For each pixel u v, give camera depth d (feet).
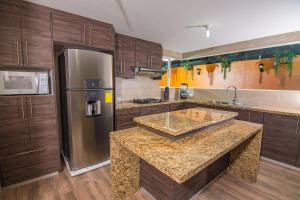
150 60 11.52
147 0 5.91
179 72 15.90
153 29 9.00
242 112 9.88
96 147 7.88
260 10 6.56
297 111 8.28
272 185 6.61
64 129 8.16
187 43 11.90
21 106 6.15
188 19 7.57
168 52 14.08
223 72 12.64
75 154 7.26
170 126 4.80
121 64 9.96
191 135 4.96
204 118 5.92
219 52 12.57
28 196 5.82
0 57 5.62
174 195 4.99
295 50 9.16
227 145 4.22
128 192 5.87
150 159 3.43
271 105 10.26
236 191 6.22
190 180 5.55
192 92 14.83
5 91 5.94
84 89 7.25
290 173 7.59
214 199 5.78
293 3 5.97
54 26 6.65
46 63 6.57
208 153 3.72
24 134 6.28
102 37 8.00
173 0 5.88
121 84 11.57
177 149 3.93
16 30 5.87
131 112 9.64
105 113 8.07
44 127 6.71
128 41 10.19
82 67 7.12
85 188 6.34
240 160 7.00
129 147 4.14
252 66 11.03
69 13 6.98
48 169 6.96
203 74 14.01
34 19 6.21
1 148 5.90
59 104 8.78
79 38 7.30
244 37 10.21
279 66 9.83
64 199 5.71
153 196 5.72
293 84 9.37
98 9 6.66
